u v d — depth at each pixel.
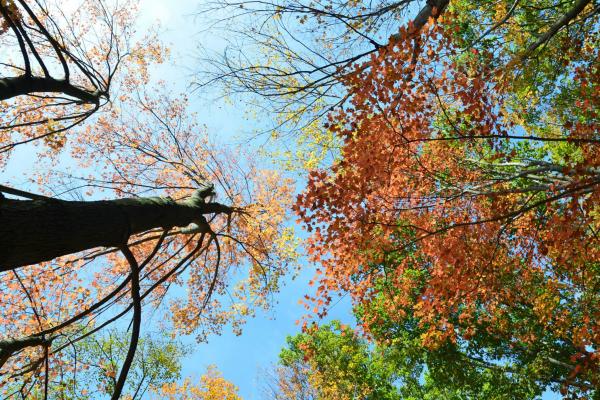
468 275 7.06
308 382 20.16
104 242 3.33
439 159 8.24
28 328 7.15
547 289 9.62
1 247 2.55
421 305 7.52
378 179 5.90
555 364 11.42
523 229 8.09
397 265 9.96
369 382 18.61
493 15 9.27
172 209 4.31
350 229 6.42
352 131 5.57
